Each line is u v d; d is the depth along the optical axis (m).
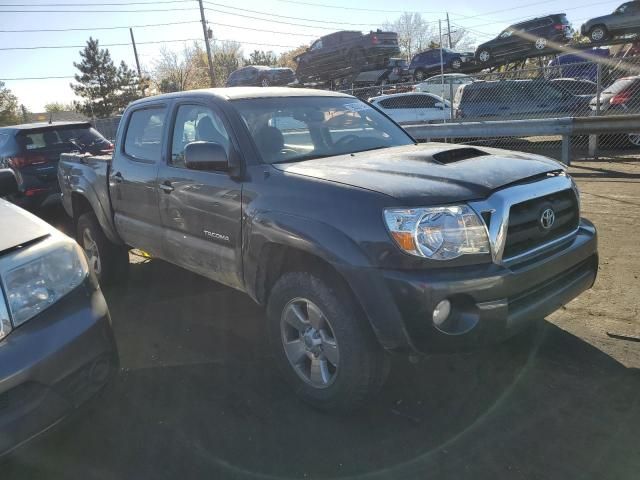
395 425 2.81
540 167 3.00
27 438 2.24
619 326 3.72
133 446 2.74
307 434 2.77
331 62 26.52
